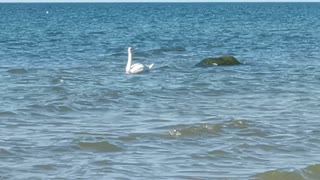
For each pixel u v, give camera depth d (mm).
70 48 71250
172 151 24609
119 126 29172
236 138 26578
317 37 88438
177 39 87375
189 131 27516
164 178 21250
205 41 83125
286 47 72250
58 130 28266
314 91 39906
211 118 30781
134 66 48812
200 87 41406
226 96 38188
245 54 64562
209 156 23906
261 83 43250
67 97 36875
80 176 21406
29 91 39375
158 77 46344
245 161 23406
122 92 38938
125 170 22094
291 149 25094
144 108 33938
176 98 37375
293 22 140750
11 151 24281
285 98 37250
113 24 132125
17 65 53906
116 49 70750
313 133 27625
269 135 27219
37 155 23891
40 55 62844
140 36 93688
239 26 123125
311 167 22453
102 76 47094
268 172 21828
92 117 31453
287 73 48469
